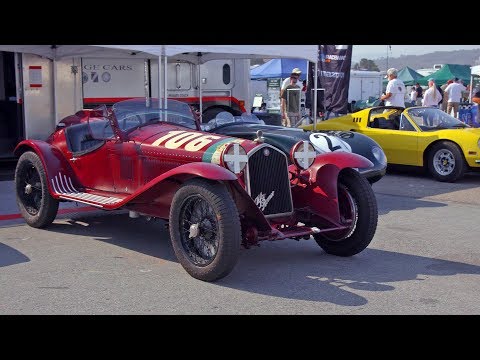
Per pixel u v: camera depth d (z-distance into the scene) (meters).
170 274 5.55
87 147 7.00
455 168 11.13
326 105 14.50
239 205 5.41
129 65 12.39
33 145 7.22
